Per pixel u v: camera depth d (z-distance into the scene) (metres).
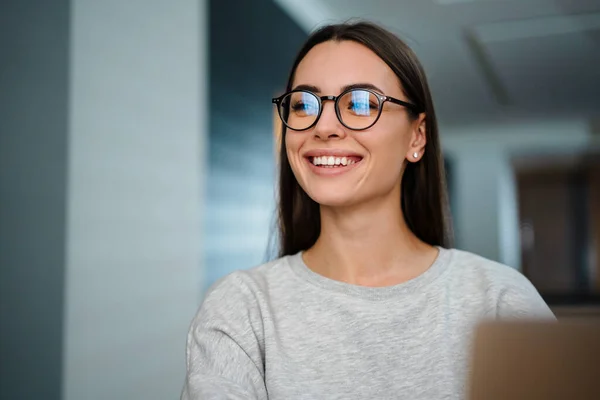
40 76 2.33
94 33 2.43
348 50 1.02
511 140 10.12
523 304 0.97
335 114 0.99
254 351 0.99
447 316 0.97
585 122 9.10
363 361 0.94
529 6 4.70
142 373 2.70
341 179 0.99
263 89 4.32
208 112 3.39
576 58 5.97
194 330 1.05
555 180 11.95
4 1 2.38
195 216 3.21
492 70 6.41
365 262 1.04
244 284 1.07
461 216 10.56
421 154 1.13
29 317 2.28
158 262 2.85
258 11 4.20
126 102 2.63
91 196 2.39
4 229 2.33
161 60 2.92
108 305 2.47
